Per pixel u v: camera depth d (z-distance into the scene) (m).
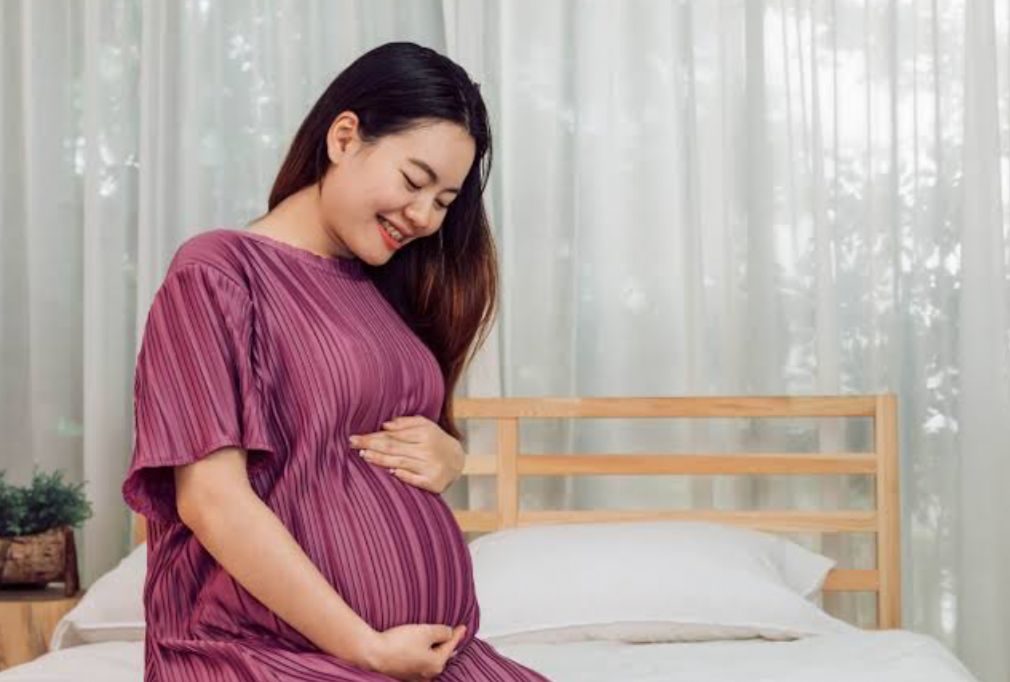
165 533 1.61
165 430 1.50
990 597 3.46
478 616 1.78
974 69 3.51
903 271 3.57
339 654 1.50
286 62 3.71
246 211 3.76
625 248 3.66
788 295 3.59
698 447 3.61
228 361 1.51
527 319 3.64
